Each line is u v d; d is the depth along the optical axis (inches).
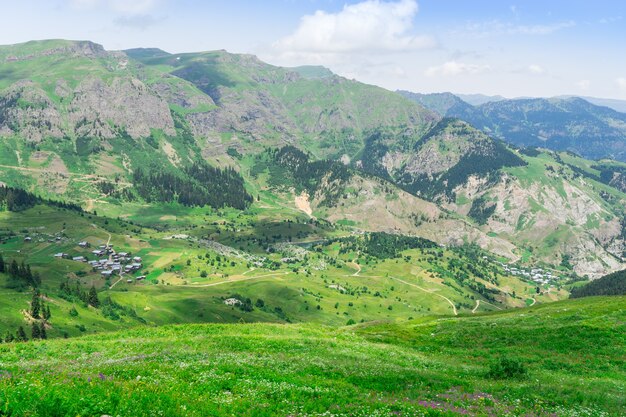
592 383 1540.4
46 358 1487.5
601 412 1141.7
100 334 2134.6
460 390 1273.4
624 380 1672.0
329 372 1368.1
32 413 653.9
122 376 1021.8
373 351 1977.1
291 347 1872.5
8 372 944.3
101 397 749.9
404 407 986.7
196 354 1541.6
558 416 1078.4
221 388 1049.5
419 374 1430.9
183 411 781.3
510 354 2148.1
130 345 1754.4
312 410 941.8
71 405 692.7
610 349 2111.2
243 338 1990.7
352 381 1286.9
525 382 1488.7
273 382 1154.7
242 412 866.8
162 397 818.8
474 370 1713.8
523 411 1093.1
